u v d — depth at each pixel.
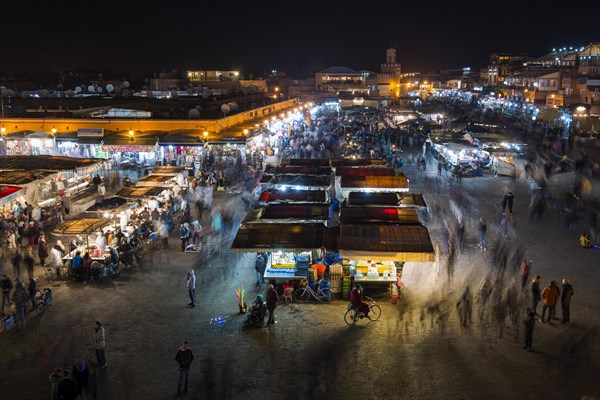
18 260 17.98
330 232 17.20
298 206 19.42
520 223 23.62
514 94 88.00
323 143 45.34
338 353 12.70
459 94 125.62
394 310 15.02
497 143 37.25
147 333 13.76
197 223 20.47
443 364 12.16
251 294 16.11
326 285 15.77
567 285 13.98
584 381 11.45
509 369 11.93
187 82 82.81
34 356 12.61
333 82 107.38
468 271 17.83
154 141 33.94
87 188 28.16
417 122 58.22
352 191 22.95
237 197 28.61
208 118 36.84
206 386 11.36
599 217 24.08
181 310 15.12
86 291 16.48
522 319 14.33
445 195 29.22
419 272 17.73
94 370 12.02
